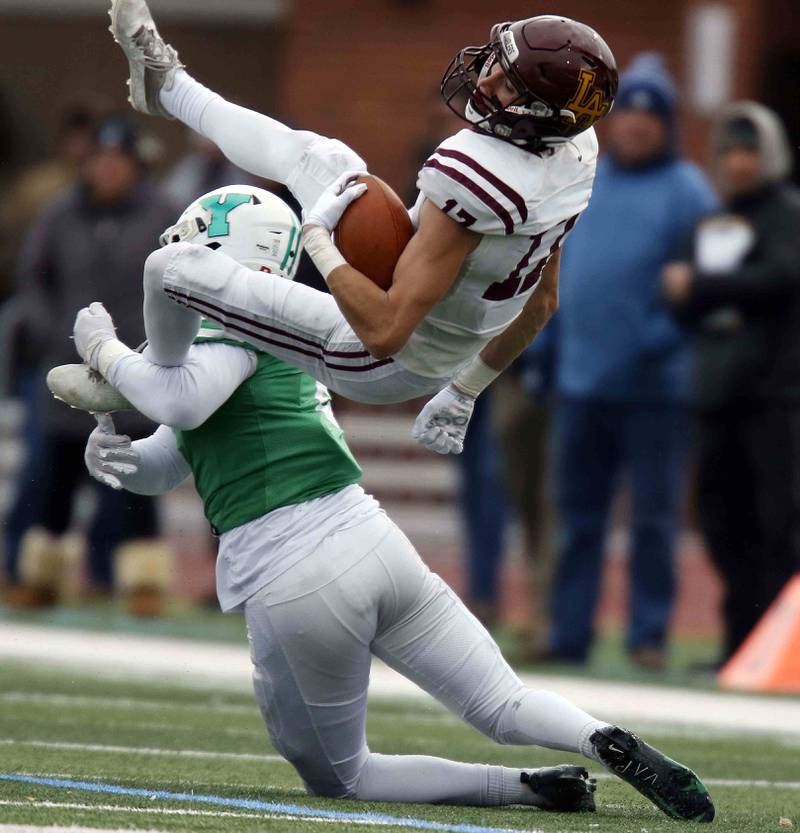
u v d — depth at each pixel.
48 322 36.88
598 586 33.91
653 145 33.22
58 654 32.78
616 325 33.06
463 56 16.14
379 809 16.41
